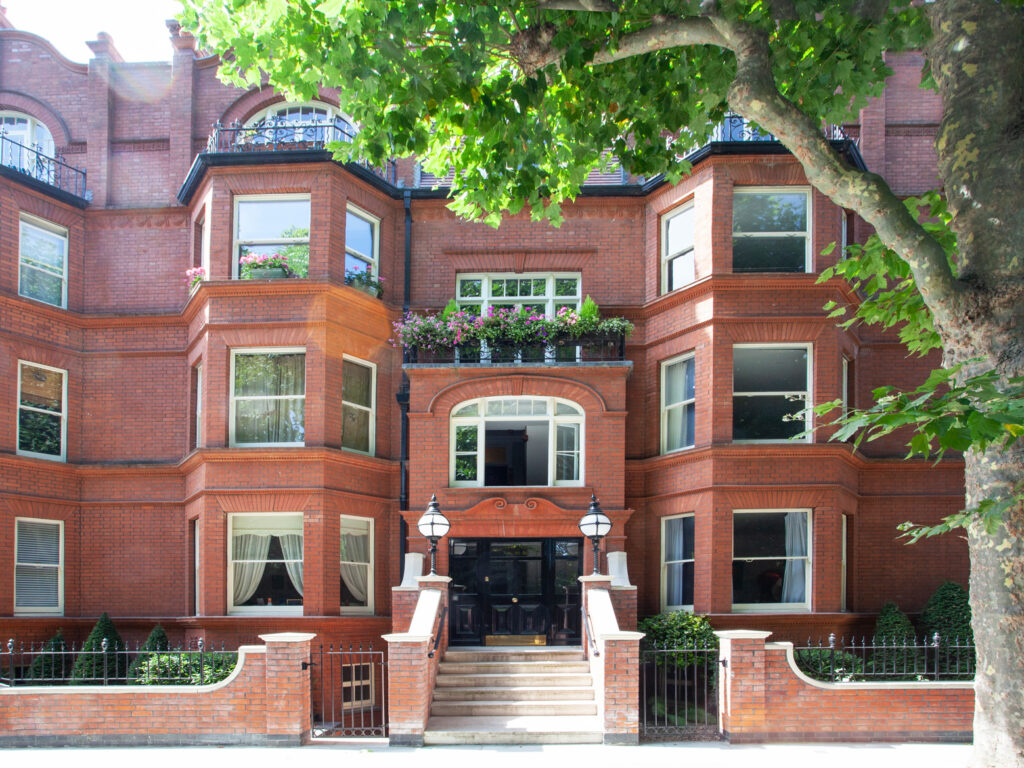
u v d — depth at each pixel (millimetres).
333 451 16891
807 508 16562
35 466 17578
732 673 12133
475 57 9719
